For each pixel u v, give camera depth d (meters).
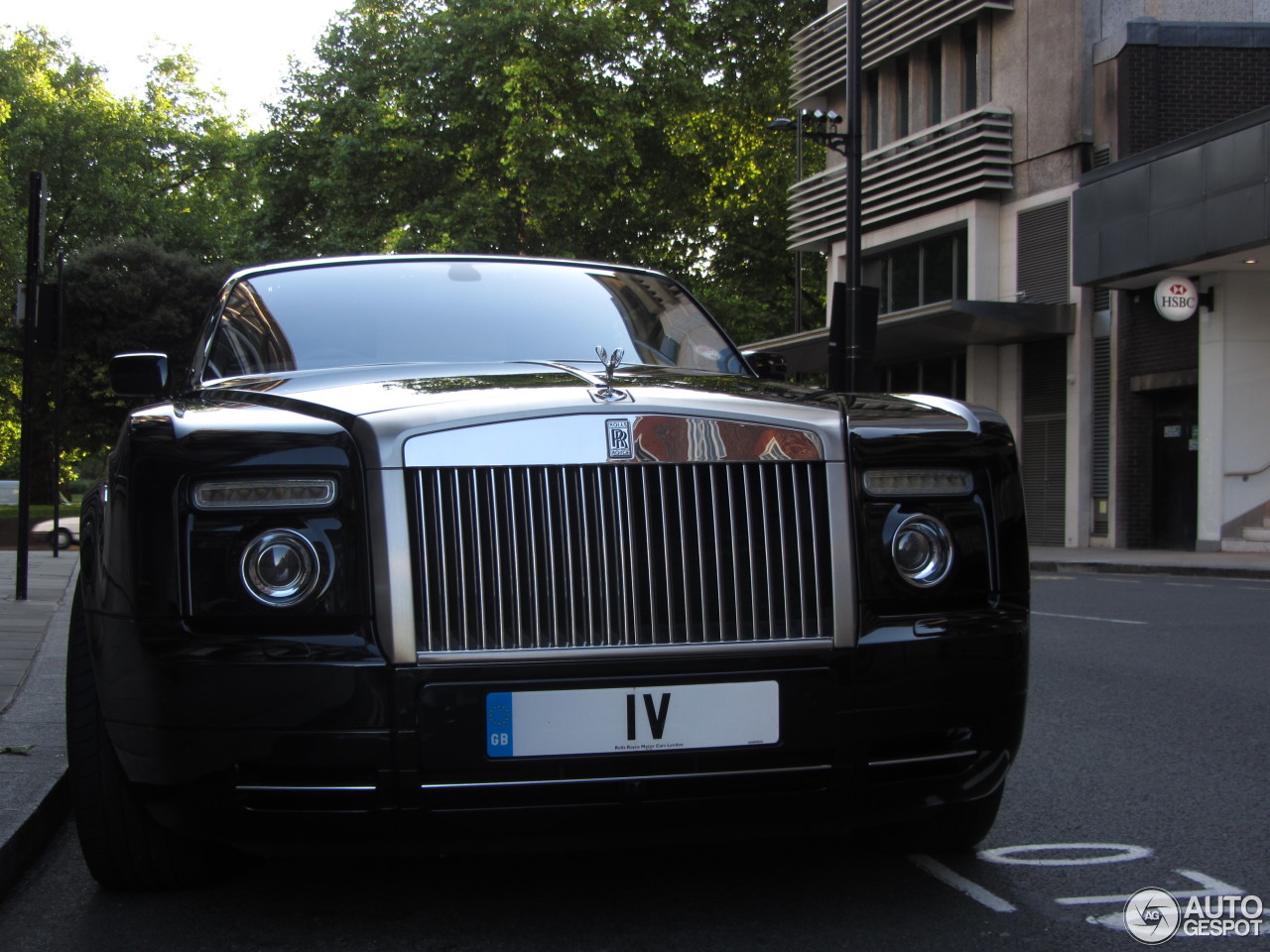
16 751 4.52
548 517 2.88
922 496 3.08
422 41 33.72
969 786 3.12
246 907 3.32
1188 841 3.92
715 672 2.91
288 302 4.35
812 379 34.22
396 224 33.75
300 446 2.88
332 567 2.84
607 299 4.57
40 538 20.83
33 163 41.81
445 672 2.82
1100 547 22.84
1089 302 23.14
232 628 2.85
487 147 33.25
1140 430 22.09
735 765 2.91
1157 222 19.42
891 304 28.27
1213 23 22.12
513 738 2.83
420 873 3.59
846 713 2.96
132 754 2.91
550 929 3.12
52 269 35.09
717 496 2.94
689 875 3.56
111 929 3.16
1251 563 17.62
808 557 2.98
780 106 38.75
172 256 34.72
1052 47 23.75
